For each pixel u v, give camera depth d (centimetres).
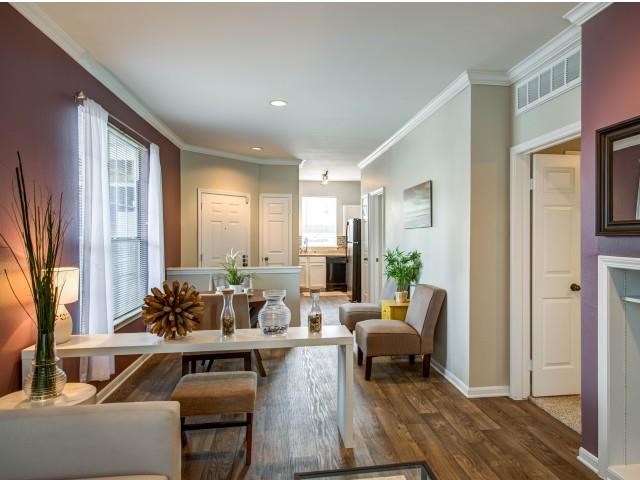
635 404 211
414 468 174
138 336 240
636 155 191
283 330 247
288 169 687
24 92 218
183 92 355
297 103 383
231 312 243
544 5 219
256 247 670
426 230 413
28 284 222
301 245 958
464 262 327
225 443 249
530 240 317
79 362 279
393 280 485
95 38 255
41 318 190
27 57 220
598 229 211
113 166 338
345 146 571
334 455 235
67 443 149
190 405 220
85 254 269
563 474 217
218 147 580
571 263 320
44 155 236
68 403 187
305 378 363
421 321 366
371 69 305
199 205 582
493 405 304
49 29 236
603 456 211
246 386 233
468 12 226
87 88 287
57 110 249
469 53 279
